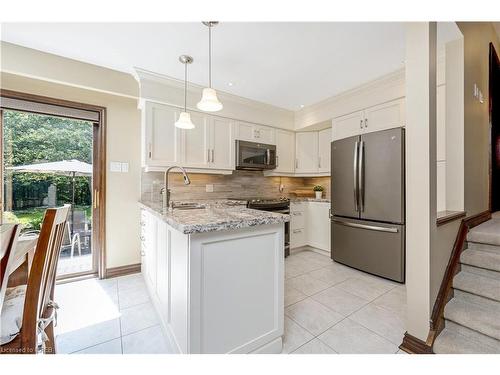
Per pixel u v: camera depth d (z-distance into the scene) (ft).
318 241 12.04
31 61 7.00
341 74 8.59
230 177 12.16
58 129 8.60
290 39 6.48
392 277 8.22
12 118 7.81
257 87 9.69
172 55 7.34
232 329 4.24
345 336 5.34
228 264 4.18
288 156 13.06
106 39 6.53
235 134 10.94
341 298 7.18
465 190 6.96
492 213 9.89
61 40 6.57
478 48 8.07
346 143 9.71
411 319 4.98
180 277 4.25
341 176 9.95
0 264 2.44
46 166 8.38
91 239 9.20
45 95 7.95
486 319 4.83
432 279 4.93
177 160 9.22
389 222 8.32
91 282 8.48
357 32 6.18
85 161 9.06
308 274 9.19
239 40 6.56
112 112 9.13
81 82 7.75
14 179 7.86
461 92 6.72
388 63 7.79
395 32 6.18
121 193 9.30
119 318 6.15
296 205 12.18
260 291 4.62
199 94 9.73
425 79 4.78
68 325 5.83
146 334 5.46
